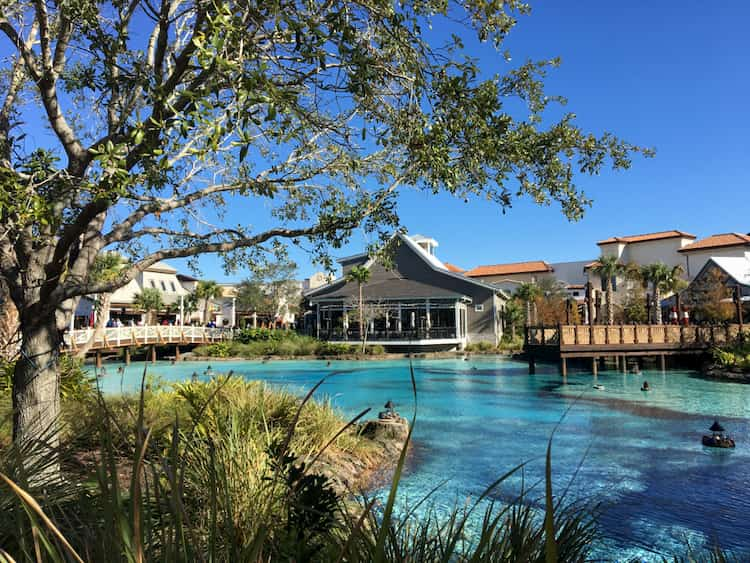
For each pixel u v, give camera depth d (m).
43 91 4.91
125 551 1.51
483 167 5.45
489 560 2.39
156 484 1.73
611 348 24.20
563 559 2.63
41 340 5.19
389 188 5.77
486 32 4.36
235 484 3.68
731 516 6.57
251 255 7.51
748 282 38.59
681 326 26.12
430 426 12.66
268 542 2.42
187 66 4.23
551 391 19.28
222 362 34.94
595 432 11.82
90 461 2.71
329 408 9.65
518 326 48.91
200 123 3.48
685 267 64.06
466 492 7.34
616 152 5.45
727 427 12.39
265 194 5.09
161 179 5.15
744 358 23.92
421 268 45.75
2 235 4.20
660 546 5.64
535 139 5.38
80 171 4.98
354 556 2.11
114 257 7.30
